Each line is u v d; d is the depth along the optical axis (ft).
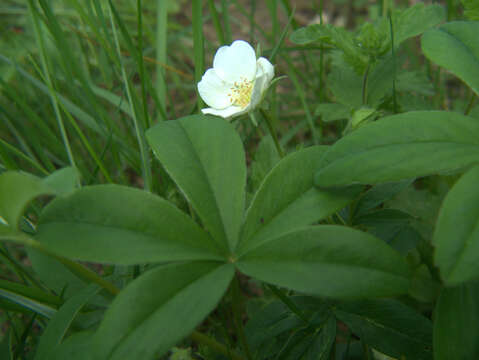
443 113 0.32
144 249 0.29
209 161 0.35
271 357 0.39
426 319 0.35
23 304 0.38
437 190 0.50
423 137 0.31
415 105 0.51
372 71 0.52
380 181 0.29
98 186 0.31
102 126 0.64
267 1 0.65
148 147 0.53
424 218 0.46
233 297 0.35
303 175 0.33
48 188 0.24
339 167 0.30
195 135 0.36
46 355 0.33
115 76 0.73
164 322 0.26
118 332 0.26
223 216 0.33
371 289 0.27
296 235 0.29
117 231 0.30
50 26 0.58
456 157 0.29
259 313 0.38
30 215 0.57
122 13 0.90
